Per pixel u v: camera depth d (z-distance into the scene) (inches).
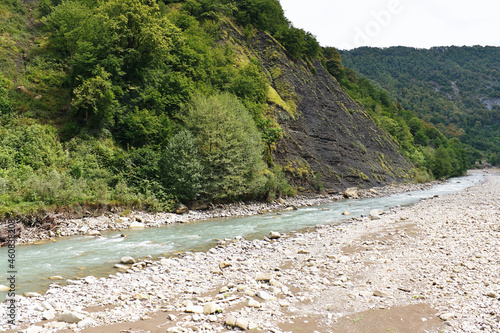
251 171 1481.3
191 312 376.8
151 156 1310.3
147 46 1619.1
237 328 334.0
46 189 948.0
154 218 1091.3
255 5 2901.1
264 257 636.7
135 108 1476.4
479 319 345.4
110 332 321.7
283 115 2274.9
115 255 669.9
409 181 2933.1
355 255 625.0
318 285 470.9
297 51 2908.5
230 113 1489.9
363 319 361.4
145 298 424.2
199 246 751.7
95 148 1272.1
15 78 1389.0
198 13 2608.3
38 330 318.0
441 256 573.0
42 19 1684.3
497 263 517.3
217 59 2235.5
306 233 879.1
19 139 1146.0
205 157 1364.4
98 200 1037.2
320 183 2039.9
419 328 338.0
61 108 1374.3
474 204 1291.8
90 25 1535.4
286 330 335.0
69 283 491.2
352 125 2866.6
